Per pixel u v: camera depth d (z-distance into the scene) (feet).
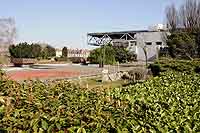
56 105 13.48
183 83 28.14
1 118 11.32
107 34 195.42
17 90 15.33
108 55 154.81
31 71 108.27
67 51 229.04
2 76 16.81
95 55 175.11
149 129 12.40
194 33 127.03
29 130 10.53
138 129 12.05
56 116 11.38
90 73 99.40
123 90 22.34
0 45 142.61
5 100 12.94
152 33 182.70
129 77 80.94
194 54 120.57
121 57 163.43
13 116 11.51
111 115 12.48
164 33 161.79
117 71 89.81
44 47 218.18
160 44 179.52
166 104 18.01
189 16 134.92
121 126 11.50
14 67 130.93
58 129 10.58
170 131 13.14
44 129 10.57
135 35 188.34
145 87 24.59
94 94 17.93
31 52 192.85
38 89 17.02
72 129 10.62
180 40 122.72
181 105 18.52
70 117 11.41
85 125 10.92
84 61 185.98
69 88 18.60
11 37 147.23
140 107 15.51
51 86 18.52
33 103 13.33
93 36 200.64
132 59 173.06
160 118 14.46
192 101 20.26
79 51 230.68
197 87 26.61
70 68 131.13
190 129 13.79
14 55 182.19
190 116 15.84
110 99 16.69
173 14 157.48
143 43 184.03
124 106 14.85
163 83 27.27
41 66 149.07
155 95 21.30
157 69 73.41
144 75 76.23
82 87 19.71
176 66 68.69
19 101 13.55
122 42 189.37
